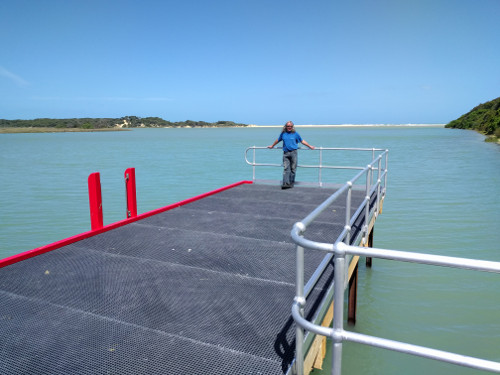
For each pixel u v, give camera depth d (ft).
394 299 21.98
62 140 314.14
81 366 7.98
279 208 23.09
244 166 98.68
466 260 5.11
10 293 11.37
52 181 72.13
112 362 8.11
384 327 18.97
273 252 15.02
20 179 75.00
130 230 18.03
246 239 16.72
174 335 9.15
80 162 111.34
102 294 11.34
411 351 5.56
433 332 18.48
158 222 19.60
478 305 21.12
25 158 127.44
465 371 15.71
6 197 55.77
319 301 10.54
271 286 11.89
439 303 21.44
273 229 18.37
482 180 69.41
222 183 69.00
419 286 23.75
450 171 82.94
